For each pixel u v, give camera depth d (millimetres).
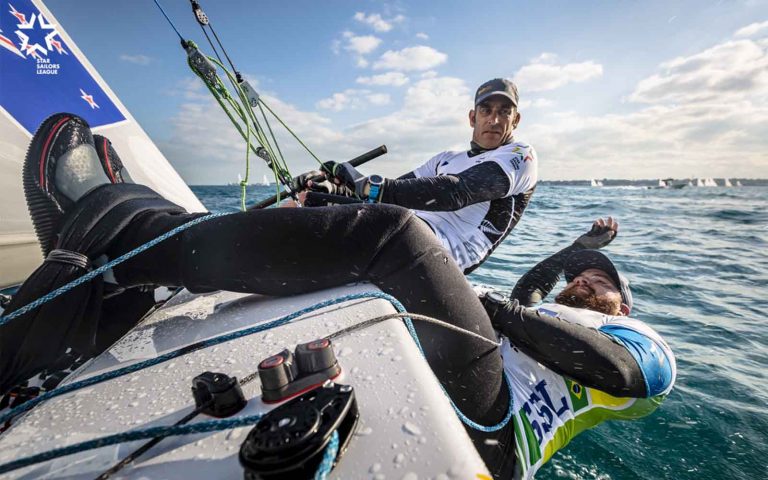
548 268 2352
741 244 6902
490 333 961
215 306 1033
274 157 1564
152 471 465
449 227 1834
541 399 1358
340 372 593
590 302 1904
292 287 889
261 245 817
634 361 1259
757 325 3105
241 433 518
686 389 2186
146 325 958
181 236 830
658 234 8125
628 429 1896
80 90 1854
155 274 858
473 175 1641
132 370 684
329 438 418
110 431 553
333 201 1418
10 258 1601
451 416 507
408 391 545
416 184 1530
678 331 3002
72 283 743
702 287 4148
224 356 715
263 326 738
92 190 885
